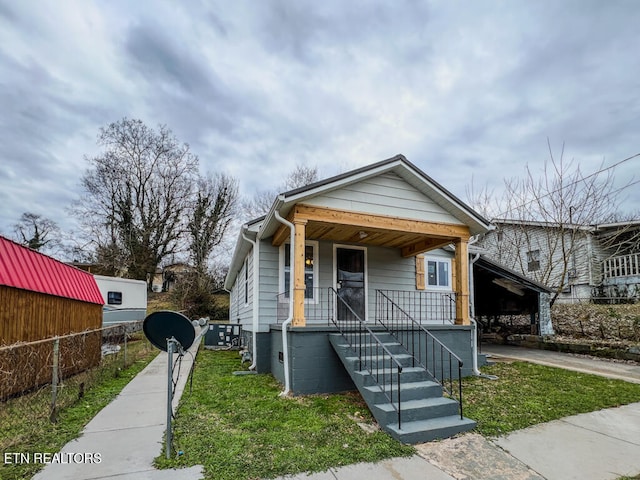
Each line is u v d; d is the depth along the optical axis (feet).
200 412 15.60
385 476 10.61
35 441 12.21
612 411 16.46
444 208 24.54
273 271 26.13
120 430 13.42
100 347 26.16
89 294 26.45
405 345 22.08
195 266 86.79
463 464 11.48
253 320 25.68
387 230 23.12
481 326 47.75
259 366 24.68
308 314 26.48
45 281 20.20
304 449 12.04
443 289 32.17
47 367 19.13
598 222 46.06
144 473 10.18
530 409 16.48
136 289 53.01
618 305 40.06
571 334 37.96
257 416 15.16
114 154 78.69
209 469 10.48
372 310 28.89
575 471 11.13
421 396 15.94
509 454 12.21
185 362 29.73
